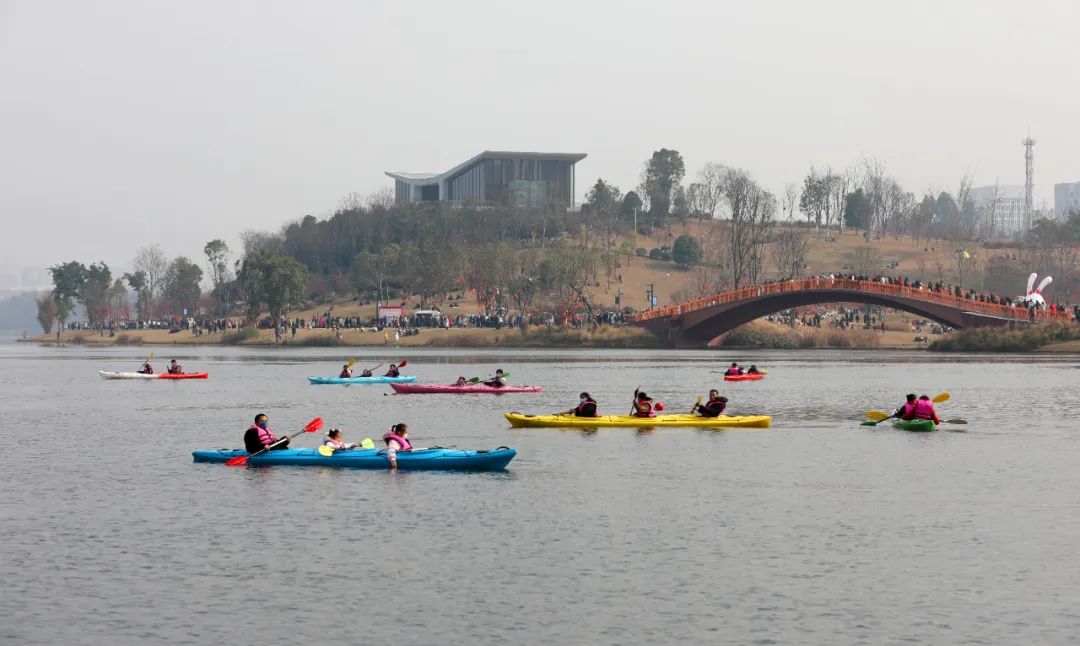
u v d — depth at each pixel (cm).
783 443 6272
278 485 4878
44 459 5828
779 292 17438
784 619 3044
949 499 4591
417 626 2997
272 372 13650
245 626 3002
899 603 3173
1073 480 5031
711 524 4119
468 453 5281
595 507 4409
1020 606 3144
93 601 3203
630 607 3144
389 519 4188
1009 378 11162
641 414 7131
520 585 3344
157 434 7012
